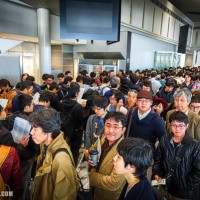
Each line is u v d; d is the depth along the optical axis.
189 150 1.65
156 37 13.37
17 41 8.50
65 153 1.33
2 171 1.43
